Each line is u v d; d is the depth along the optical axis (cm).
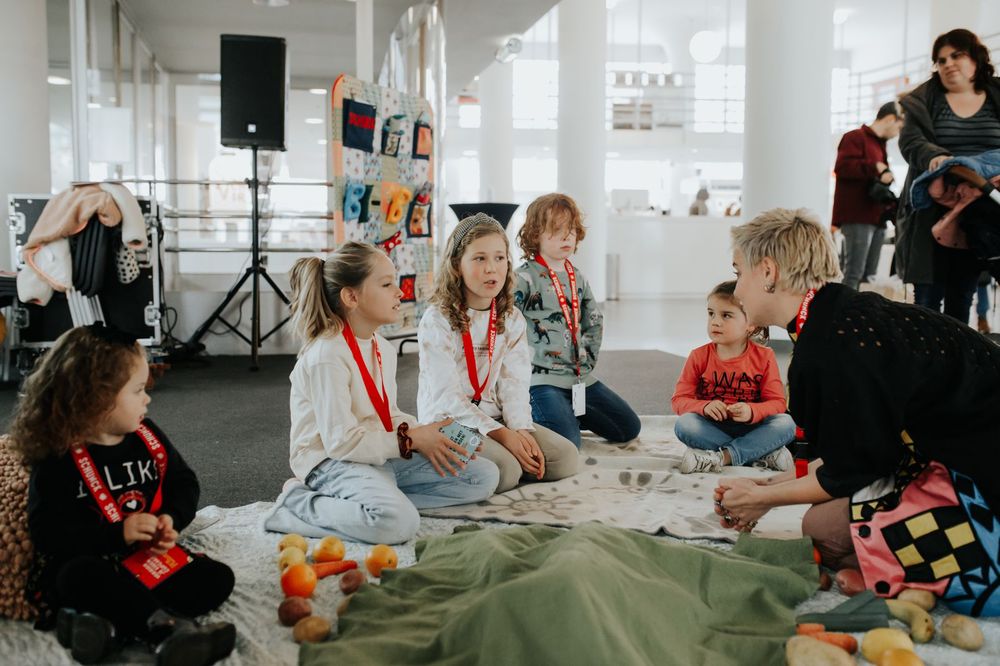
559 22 968
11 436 149
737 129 1702
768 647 137
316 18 809
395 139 547
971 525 152
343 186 493
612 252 1254
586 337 311
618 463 279
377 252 216
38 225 448
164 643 133
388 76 888
